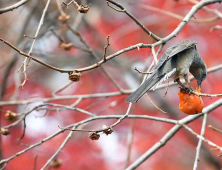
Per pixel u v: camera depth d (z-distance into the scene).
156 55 7.42
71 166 12.32
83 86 14.29
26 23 13.52
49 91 14.27
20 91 14.05
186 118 8.55
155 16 14.38
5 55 15.07
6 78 12.64
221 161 13.13
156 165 12.71
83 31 15.49
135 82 14.49
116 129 13.09
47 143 12.64
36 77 14.57
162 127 13.20
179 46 7.36
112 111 13.66
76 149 12.54
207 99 13.20
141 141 12.80
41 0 14.63
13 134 12.93
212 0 8.59
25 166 12.30
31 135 12.91
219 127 13.11
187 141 13.27
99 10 15.79
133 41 14.84
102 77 14.56
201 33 13.80
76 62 15.23
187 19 8.09
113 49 15.02
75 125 7.80
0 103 10.01
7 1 15.56
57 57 15.06
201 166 13.09
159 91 14.34
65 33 14.04
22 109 13.41
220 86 13.27
